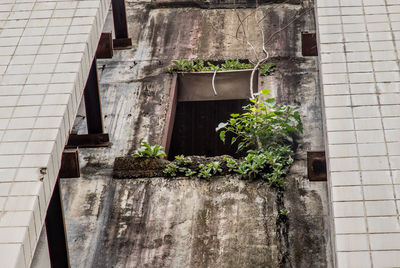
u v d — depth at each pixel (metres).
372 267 5.97
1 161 7.28
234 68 15.15
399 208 6.51
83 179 12.05
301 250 10.16
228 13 17.53
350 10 9.27
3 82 8.51
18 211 6.63
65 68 8.70
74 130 13.27
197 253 10.26
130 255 10.34
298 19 16.83
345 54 8.53
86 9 9.91
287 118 12.38
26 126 7.77
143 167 12.13
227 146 17.67
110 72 15.23
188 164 12.13
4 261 6.08
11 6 10.07
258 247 10.27
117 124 13.53
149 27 17.05
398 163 7.00
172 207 11.23
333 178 6.92
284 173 11.62
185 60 15.27
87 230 10.90
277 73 14.80
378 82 8.05
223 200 11.28
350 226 6.37
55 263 8.96
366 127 7.48
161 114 13.78
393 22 8.98
